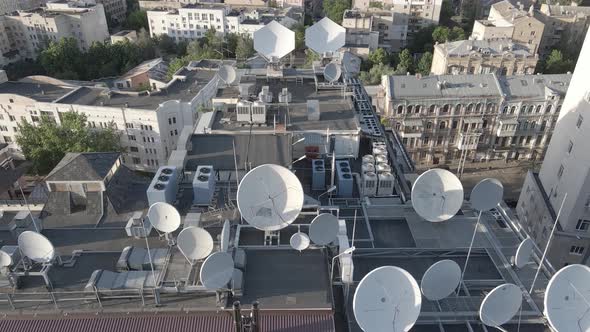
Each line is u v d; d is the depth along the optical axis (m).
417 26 146.25
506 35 117.56
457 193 30.09
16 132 79.19
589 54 44.28
